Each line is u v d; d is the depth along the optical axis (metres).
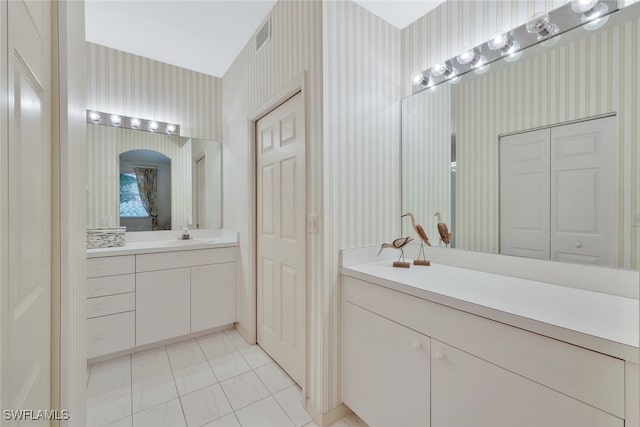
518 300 0.98
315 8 1.51
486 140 1.46
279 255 1.97
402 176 1.86
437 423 1.05
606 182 1.09
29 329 0.57
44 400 0.67
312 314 1.58
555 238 1.22
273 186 2.04
